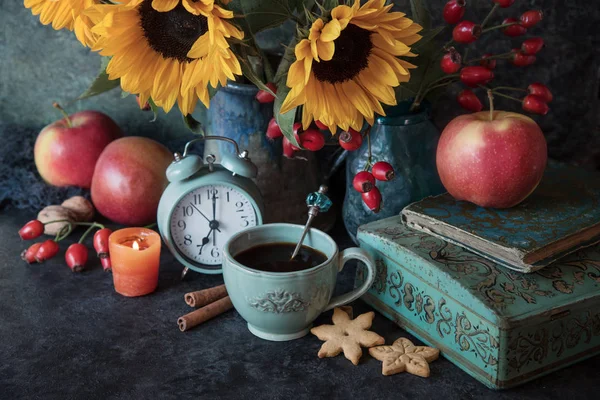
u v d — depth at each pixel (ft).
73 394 2.22
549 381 2.28
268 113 2.73
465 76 2.52
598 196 2.59
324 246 2.48
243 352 2.39
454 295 2.27
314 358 2.36
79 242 2.80
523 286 2.26
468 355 2.28
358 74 2.31
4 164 3.20
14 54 3.31
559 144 3.10
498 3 2.47
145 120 3.34
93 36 2.32
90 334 2.45
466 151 2.42
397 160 2.65
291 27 3.05
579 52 2.98
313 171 2.92
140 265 2.58
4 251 2.87
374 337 2.38
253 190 2.66
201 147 3.26
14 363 2.33
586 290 2.27
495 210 2.50
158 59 2.30
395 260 2.44
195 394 2.23
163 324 2.50
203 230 2.68
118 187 2.91
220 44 2.16
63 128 3.12
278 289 2.31
